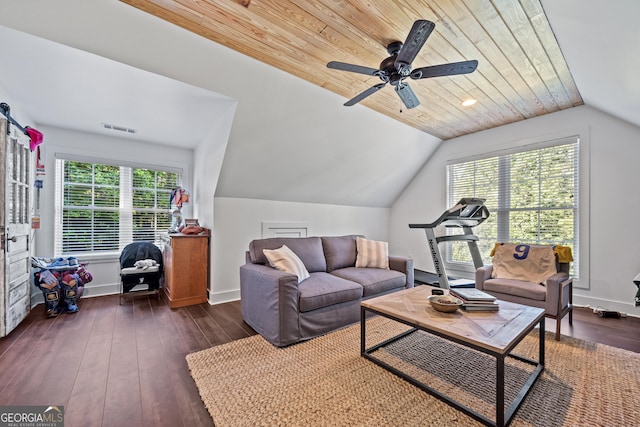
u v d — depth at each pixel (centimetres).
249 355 207
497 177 395
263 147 319
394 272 323
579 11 158
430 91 286
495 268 305
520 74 252
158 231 429
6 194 237
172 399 158
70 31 182
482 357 205
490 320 171
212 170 351
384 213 538
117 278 387
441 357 205
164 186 436
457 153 438
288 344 223
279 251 269
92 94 259
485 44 208
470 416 143
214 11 180
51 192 347
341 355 208
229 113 285
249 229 375
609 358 201
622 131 298
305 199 429
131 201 407
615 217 302
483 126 392
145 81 236
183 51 213
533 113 346
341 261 340
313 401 155
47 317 286
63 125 342
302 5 174
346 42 211
